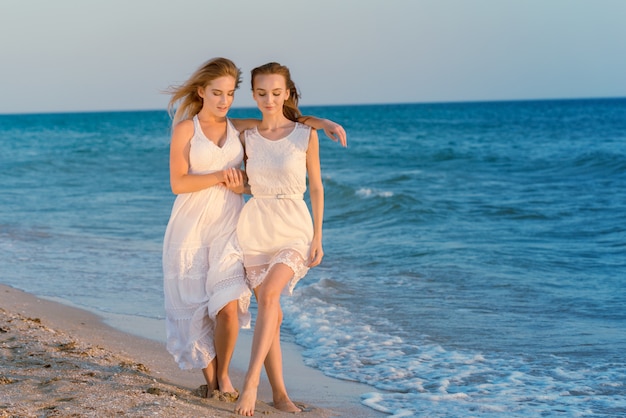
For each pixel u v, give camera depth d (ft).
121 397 12.99
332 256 33.19
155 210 51.39
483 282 27.14
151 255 34.06
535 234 38.63
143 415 11.99
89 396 12.96
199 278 13.80
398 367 17.71
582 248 34.24
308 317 22.66
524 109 408.67
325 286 26.50
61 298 25.57
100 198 59.16
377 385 16.47
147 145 147.74
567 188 59.47
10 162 101.81
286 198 13.71
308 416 13.99
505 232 39.52
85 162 101.86
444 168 83.66
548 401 15.20
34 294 26.25
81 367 15.29
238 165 14.17
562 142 123.85
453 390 16.03
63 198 59.41
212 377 14.38
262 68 13.67
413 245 35.47
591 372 17.17
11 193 63.46
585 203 49.67
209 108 13.88
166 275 14.01
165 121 337.52
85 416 11.76
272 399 15.33
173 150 13.76
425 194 58.13
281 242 13.65
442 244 35.65
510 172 75.77
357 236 39.50
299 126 13.83
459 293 25.54
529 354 18.69
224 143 13.87
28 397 12.86
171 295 13.98
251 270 13.76
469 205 50.55
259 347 13.26
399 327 21.36
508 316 22.47
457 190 60.95
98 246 36.76
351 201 53.11
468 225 42.39
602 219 42.70
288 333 21.35
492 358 18.40
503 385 16.29
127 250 35.50
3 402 12.50
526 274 28.55
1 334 18.06
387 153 111.55
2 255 34.27
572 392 15.80
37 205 54.90
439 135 164.45
